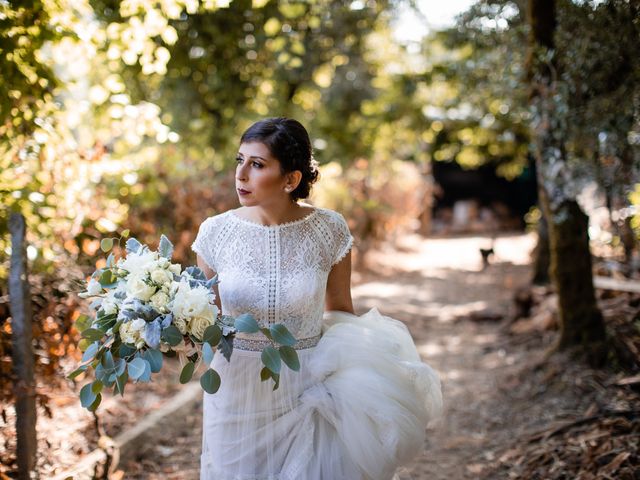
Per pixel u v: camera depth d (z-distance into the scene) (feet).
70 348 11.28
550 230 16.08
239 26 22.57
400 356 8.57
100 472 10.23
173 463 11.77
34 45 11.36
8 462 9.66
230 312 7.96
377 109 37.09
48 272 11.27
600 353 15.43
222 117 25.89
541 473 11.37
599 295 19.27
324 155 35.24
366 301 27.53
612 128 13.56
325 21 26.12
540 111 15.16
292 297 7.88
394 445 7.71
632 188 14.66
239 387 7.95
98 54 16.24
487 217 58.90
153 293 7.08
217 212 21.26
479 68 20.10
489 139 34.04
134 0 13.35
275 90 27.91
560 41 14.25
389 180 41.68
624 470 10.70
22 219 9.20
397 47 33.63
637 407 13.15
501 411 14.56
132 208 18.17
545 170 15.43
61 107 13.01
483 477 11.67
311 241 8.09
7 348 9.82
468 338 21.67
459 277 34.76
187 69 23.12
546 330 19.86
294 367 7.29
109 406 13.19
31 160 12.03
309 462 7.76
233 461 7.94
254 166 7.66
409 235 49.21
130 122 15.74
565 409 13.97
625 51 12.89
